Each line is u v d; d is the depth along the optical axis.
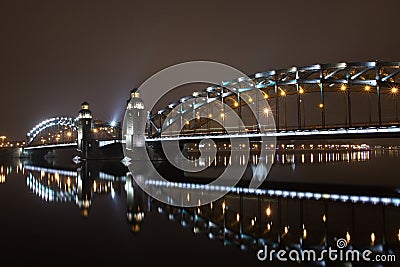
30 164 114.75
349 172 66.50
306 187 48.91
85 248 22.11
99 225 27.98
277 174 64.44
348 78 58.38
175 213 32.66
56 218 30.48
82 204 37.41
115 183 55.78
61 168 90.56
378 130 50.62
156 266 19.11
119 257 20.44
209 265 19.31
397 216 30.95
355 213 32.31
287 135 60.06
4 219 30.17
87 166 93.38
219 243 23.23
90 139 121.50
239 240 23.80
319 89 66.50
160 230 26.41
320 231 26.06
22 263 19.53
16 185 54.50
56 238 24.27
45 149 154.75
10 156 154.62
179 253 21.23
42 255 20.75
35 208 35.19
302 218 30.39
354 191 45.00
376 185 49.56
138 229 26.62
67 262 19.64
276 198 40.78
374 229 26.69
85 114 123.50
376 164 85.12
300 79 64.38
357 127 52.53
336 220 29.52
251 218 30.44
